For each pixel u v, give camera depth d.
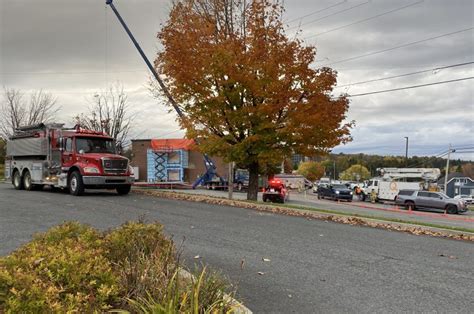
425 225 11.60
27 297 2.76
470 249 8.65
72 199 15.98
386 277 6.21
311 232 9.98
